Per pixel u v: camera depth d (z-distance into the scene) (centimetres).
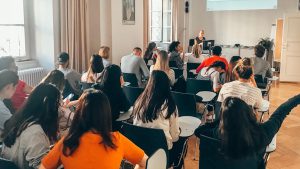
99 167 161
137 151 176
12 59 353
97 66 420
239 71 332
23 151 191
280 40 981
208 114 438
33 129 192
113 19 735
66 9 595
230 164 213
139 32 850
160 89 252
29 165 188
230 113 196
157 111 251
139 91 394
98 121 163
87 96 167
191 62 708
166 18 1070
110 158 163
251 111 204
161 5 1047
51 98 201
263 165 217
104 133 163
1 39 551
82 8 621
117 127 308
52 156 166
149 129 242
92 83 401
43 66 612
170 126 259
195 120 301
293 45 905
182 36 1168
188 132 271
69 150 161
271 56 1041
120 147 169
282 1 1057
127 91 404
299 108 625
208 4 1168
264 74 552
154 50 684
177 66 690
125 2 775
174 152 282
